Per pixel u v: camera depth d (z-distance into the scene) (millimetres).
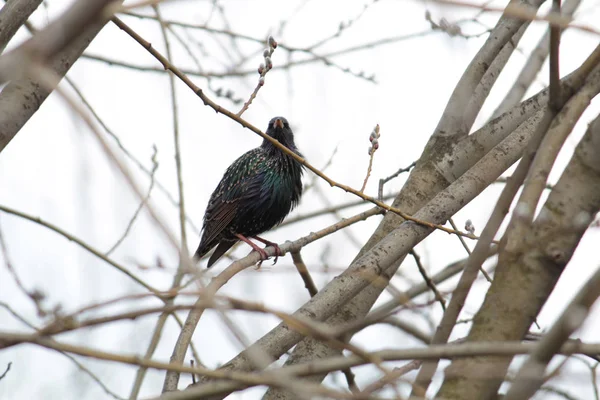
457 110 12188
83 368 11820
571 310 5398
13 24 9500
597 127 7086
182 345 9555
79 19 3932
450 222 11688
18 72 3938
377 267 10156
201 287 5090
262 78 10336
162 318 12953
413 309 7594
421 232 10438
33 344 5059
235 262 11266
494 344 5508
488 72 12750
